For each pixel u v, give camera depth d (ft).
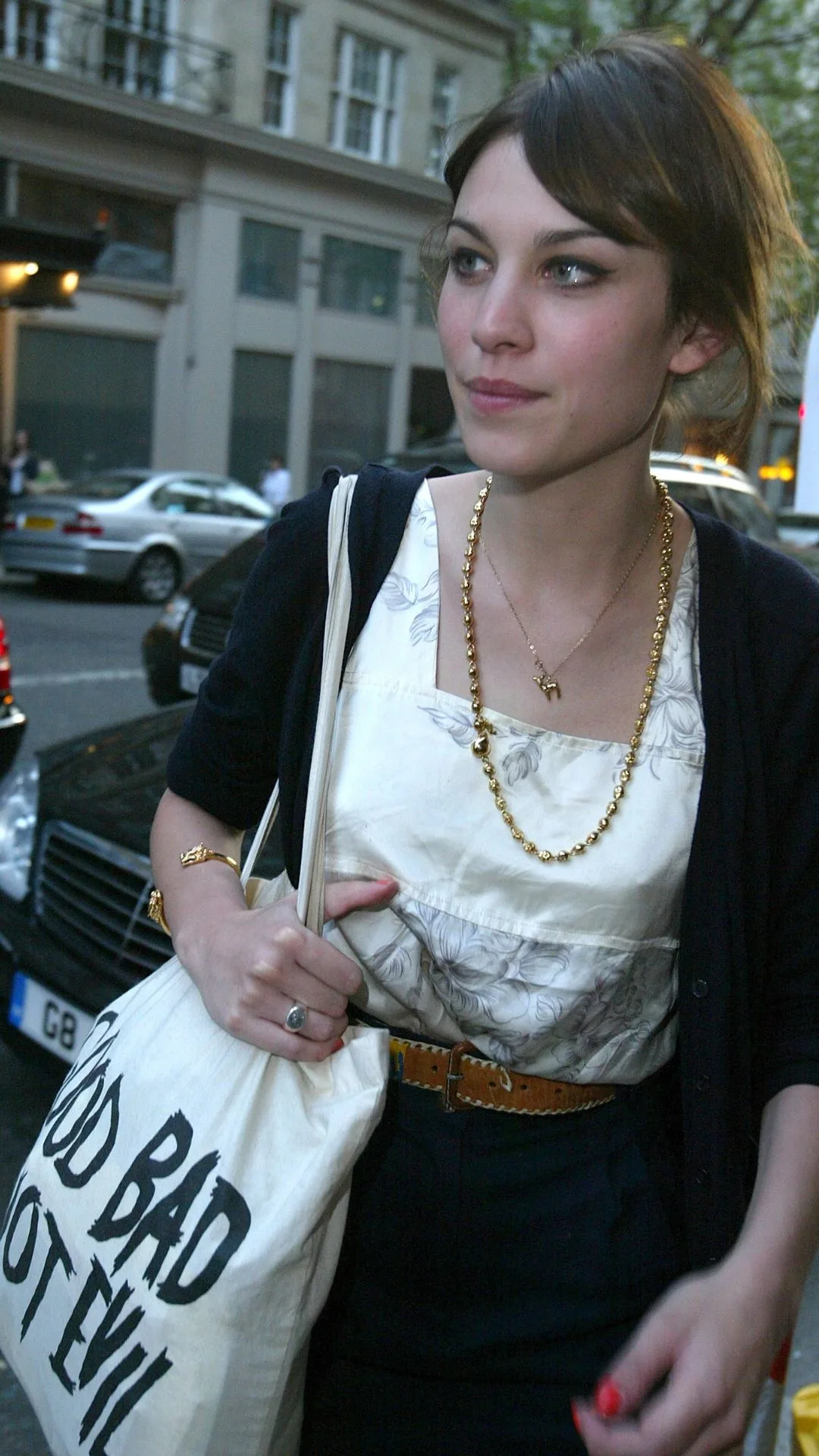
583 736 3.23
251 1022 3.04
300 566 3.38
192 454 63.26
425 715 3.21
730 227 3.00
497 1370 3.35
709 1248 3.32
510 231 2.93
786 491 46.73
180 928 3.31
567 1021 3.20
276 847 7.80
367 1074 3.08
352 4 65.21
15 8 54.39
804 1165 3.08
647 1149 3.44
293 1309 2.91
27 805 10.11
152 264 61.21
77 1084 3.30
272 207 63.98
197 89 59.93
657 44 3.05
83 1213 3.08
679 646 3.30
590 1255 3.32
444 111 71.72
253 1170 2.95
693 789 3.21
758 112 3.31
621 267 2.92
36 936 9.38
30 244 39.04
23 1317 3.17
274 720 3.46
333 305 68.33
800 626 3.34
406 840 3.18
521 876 3.13
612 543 3.24
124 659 31.76
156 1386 2.86
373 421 71.87
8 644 32.71
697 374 3.38
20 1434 7.26
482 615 3.28
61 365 58.95
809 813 3.31
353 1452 3.50
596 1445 2.67
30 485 52.03
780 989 3.37
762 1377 2.78
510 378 2.98
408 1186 3.36
